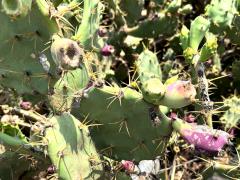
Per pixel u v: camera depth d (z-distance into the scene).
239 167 0.69
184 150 0.85
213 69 0.95
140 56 0.78
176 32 1.00
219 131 0.57
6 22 0.60
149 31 0.99
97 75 0.72
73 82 0.62
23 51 0.61
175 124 0.58
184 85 0.54
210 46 0.73
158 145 0.61
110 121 0.61
